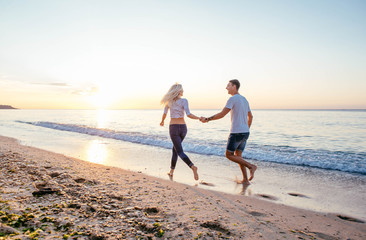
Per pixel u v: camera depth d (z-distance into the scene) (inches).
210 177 200.8
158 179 185.9
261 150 358.9
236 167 241.0
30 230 84.4
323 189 171.8
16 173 167.5
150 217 104.6
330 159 277.4
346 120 1595.7
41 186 140.8
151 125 994.7
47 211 103.6
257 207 131.0
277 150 366.9
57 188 137.7
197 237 88.0
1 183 142.2
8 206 104.7
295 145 455.5
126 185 160.2
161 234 88.4
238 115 172.6
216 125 1045.2
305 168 242.4
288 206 135.6
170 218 106.2
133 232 88.4
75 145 379.2
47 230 85.4
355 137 615.5
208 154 317.4
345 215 124.4
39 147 351.6
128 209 112.3
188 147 359.6
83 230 87.4
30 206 109.2
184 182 181.5
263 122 1354.6
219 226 100.6
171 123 187.9
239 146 184.4
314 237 96.0
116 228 91.0
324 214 124.9
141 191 148.0
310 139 569.3
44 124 804.0
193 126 987.9
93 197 128.4
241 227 100.9
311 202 143.9
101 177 179.5
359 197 154.6
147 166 239.8
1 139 421.4
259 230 98.9
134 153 314.7
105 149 345.4
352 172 224.8
